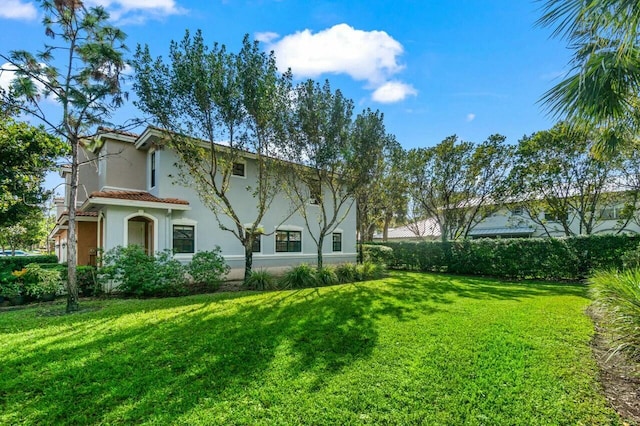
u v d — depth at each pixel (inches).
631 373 165.2
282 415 129.2
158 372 169.3
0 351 200.7
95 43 335.0
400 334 227.6
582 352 192.9
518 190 737.6
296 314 288.4
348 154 530.9
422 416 127.3
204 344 209.8
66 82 332.5
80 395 147.1
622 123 216.7
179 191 547.2
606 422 122.7
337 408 133.5
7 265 534.0
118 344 211.5
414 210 991.0
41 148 508.7
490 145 737.6
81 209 559.5
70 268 324.8
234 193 609.0
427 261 729.6
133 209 487.8
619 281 231.5
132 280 396.2
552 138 705.6
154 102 406.0
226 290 455.2
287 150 516.1
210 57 410.9
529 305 325.7
